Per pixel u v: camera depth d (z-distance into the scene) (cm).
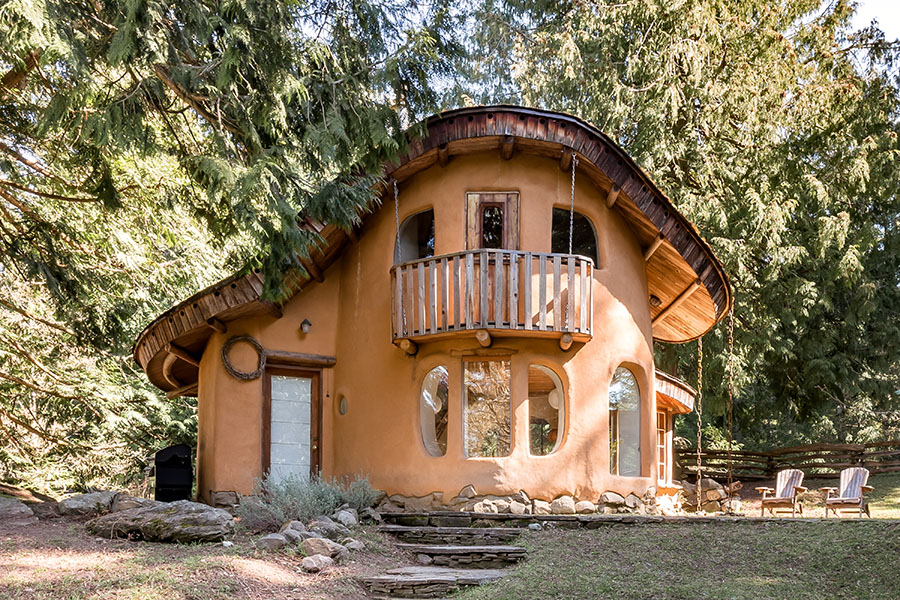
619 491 1322
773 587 910
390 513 1268
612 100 2069
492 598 898
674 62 2052
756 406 2544
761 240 2070
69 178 1461
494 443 1292
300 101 906
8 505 1096
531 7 2370
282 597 867
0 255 1347
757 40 2152
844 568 963
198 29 869
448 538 1164
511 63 2277
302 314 1417
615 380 1396
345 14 1002
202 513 1038
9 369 1841
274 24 895
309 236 1121
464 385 1312
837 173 2175
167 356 1490
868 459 2347
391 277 1343
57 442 1967
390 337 1361
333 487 1257
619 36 2145
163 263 1770
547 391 1322
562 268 1309
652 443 1395
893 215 2345
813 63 2236
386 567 1037
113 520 1036
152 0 802
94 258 1642
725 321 2159
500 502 1256
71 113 922
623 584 934
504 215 1344
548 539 1147
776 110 2103
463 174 1350
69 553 932
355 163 1110
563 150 1321
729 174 2112
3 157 1259
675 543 1099
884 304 2430
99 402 1908
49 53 750
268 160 909
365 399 1379
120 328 1627
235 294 1302
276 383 1402
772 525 1177
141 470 2248
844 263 2084
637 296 1423
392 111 1023
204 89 938
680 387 1752
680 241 1373
